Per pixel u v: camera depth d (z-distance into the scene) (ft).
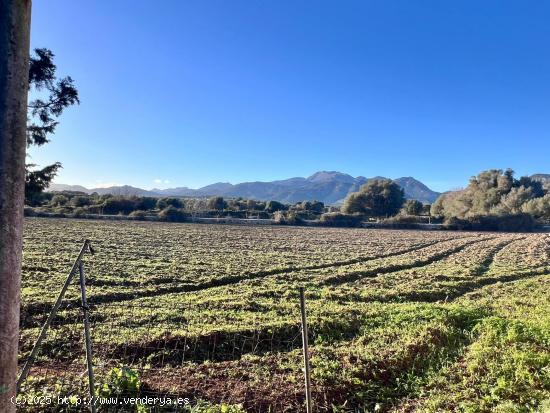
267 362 24.61
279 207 302.45
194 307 38.68
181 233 138.51
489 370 23.30
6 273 7.34
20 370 21.83
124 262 65.72
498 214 215.31
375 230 194.29
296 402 19.77
